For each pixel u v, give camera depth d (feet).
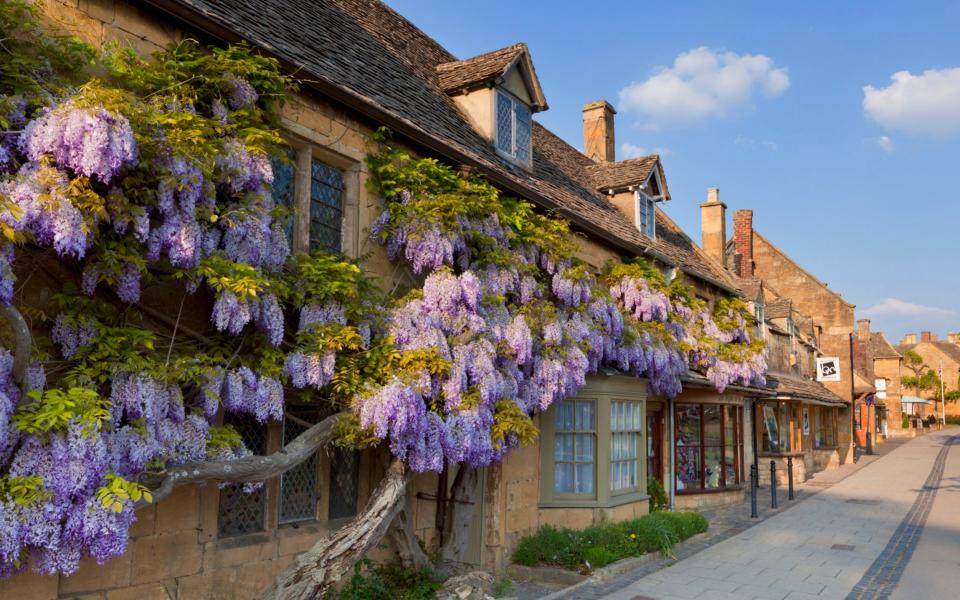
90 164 14.01
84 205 14.12
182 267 17.07
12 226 13.17
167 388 15.84
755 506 48.39
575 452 36.40
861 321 157.38
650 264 47.50
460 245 26.30
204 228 17.22
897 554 36.78
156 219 16.81
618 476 38.14
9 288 13.14
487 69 36.37
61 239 13.69
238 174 18.10
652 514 38.70
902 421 211.61
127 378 15.30
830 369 98.94
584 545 32.24
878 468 90.63
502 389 24.71
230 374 17.39
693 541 38.93
